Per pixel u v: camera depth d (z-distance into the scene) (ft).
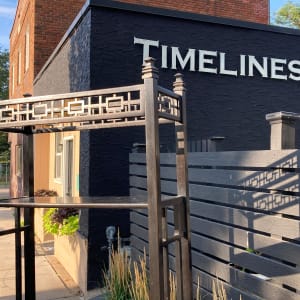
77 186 23.99
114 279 14.83
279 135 10.30
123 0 35.83
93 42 20.24
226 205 12.28
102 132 19.89
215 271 12.64
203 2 38.47
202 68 22.35
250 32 23.43
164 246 8.27
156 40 21.58
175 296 11.74
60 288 19.75
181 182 9.41
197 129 22.17
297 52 24.32
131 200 9.32
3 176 104.58
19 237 12.39
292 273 9.71
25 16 41.60
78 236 20.38
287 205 9.93
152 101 7.93
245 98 23.16
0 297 18.10
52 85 28.60
